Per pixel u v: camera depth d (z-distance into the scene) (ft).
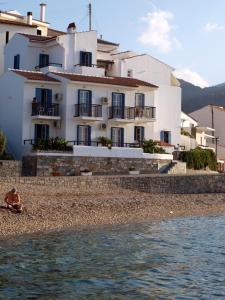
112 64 197.57
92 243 78.54
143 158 160.66
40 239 80.23
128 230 92.79
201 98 603.26
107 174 153.89
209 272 62.03
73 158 148.77
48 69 173.58
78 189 129.90
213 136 257.34
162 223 103.40
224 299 51.47
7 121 168.55
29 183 127.44
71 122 161.89
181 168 168.96
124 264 64.95
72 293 51.93
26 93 159.22
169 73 203.41
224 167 222.07
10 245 74.69
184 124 245.45
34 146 148.66
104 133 168.04
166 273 61.05
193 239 85.40
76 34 181.47
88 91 165.37
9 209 97.14
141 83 178.40
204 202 134.00
